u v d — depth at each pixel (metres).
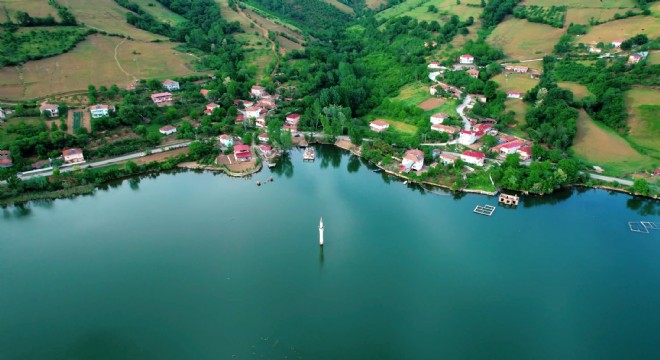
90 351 109.75
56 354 109.00
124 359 107.38
